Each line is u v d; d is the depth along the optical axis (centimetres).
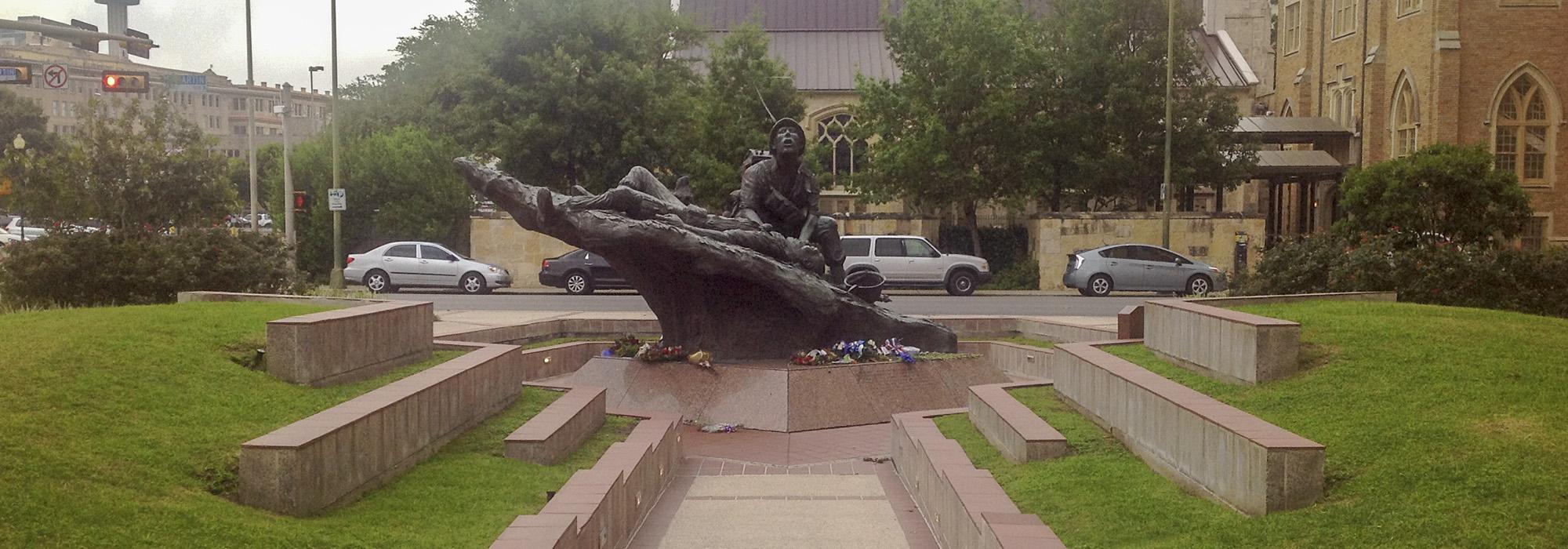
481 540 714
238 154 14862
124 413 786
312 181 4391
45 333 983
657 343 1720
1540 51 4781
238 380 938
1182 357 1227
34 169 2762
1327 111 5928
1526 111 4822
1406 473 702
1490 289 2008
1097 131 4488
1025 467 991
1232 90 5719
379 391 923
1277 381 1016
